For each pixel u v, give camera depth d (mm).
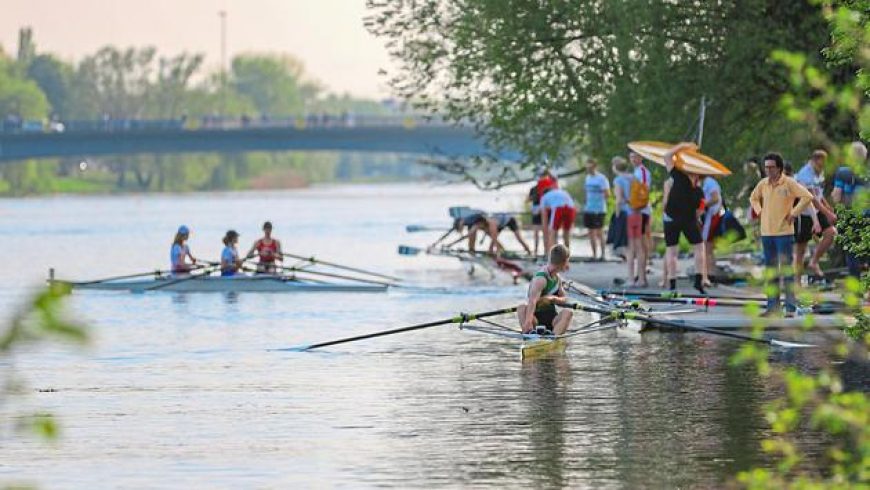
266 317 53000
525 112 69500
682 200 49719
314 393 33844
